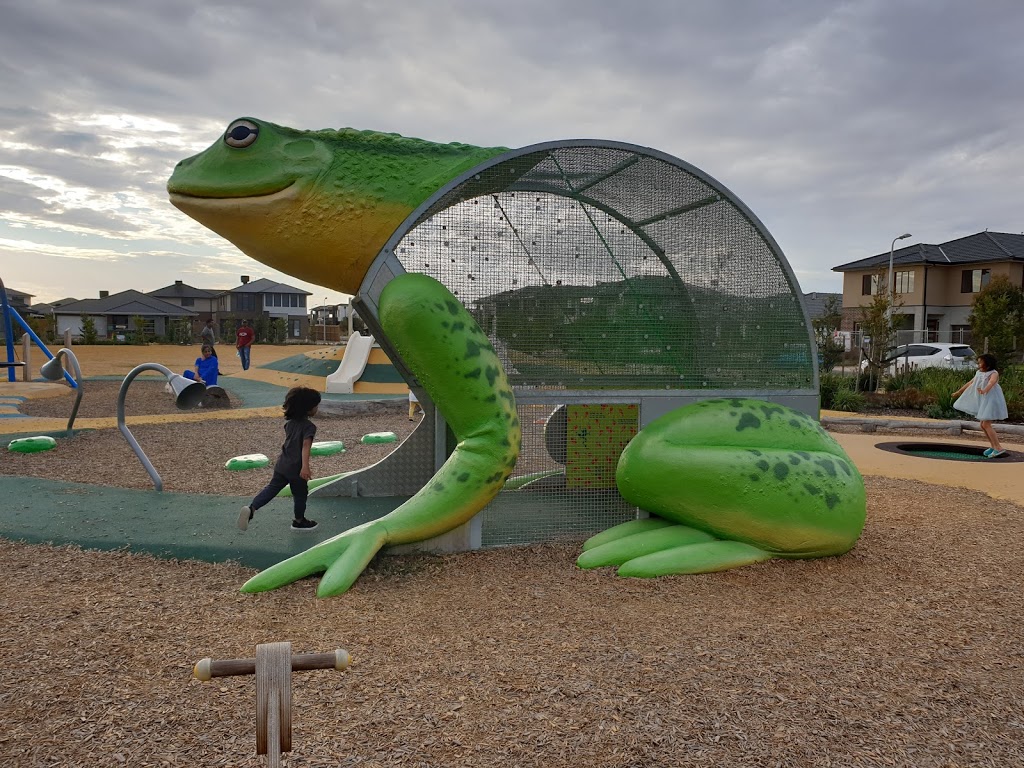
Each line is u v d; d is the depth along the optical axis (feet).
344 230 16.24
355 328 74.84
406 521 15.94
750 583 15.06
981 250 119.44
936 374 57.21
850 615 13.56
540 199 17.01
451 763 8.74
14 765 8.52
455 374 15.75
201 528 18.11
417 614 13.37
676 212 17.69
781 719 9.84
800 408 18.22
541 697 10.33
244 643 12.00
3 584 14.48
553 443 17.94
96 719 9.56
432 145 16.69
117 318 191.72
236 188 16.02
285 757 8.73
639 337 17.60
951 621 13.35
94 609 13.32
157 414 43.78
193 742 9.08
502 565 16.03
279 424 40.91
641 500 16.87
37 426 36.81
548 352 17.24
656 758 8.92
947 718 9.96
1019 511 21.77
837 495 15.93
